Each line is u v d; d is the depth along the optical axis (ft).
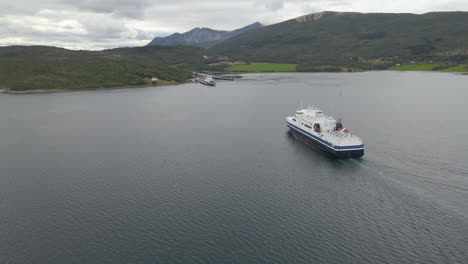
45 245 179.01
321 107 589.73
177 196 233.14
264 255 167.63
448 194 224.33
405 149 320.09
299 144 359.05
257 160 306.55
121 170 285.64
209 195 233.96
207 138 391.04
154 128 451.94
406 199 220.02
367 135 374.63
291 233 185.78
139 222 199.41
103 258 167.22
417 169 269.44
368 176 259.19
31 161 313.94
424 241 174.81
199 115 549.95
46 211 215.10
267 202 222.28
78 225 197.77
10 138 403.34
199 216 205.26
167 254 169.27
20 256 170.09
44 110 615.98
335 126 339.36
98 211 213.66
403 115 492.95
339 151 293.02
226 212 209.77
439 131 386.93
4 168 295.69
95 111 602.44
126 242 179.93
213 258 165.68
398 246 171.63
